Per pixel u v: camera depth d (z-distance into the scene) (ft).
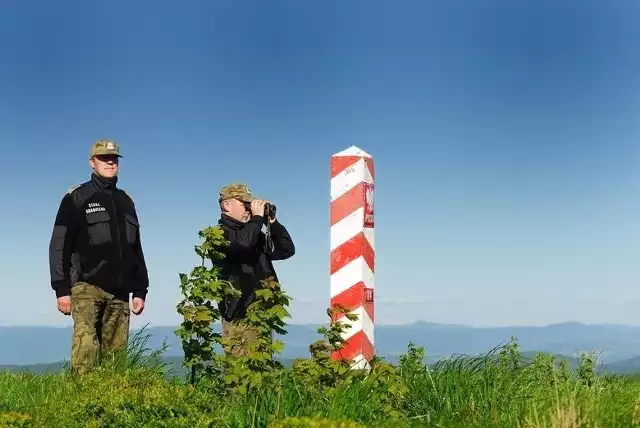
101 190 33.09
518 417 21.81
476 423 21.85
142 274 33.86
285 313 25.38
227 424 20.49
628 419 20.70
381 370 24.06
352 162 28.71
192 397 20.85
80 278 32.37
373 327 28.66
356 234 28.50
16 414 20.44
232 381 24.82
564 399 21.09
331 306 28.60
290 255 30.19
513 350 26.55
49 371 32.63
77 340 31.60
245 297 28.55
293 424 17.16
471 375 25.55
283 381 23.95
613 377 27.14
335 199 28.81
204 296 26.14
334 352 28.07
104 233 32.68
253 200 29.30
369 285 28.68
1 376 31.32
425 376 25.45
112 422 19.84
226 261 28.78
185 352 25.95
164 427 19.67
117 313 33.14
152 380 22.15
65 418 20.42
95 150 32.86
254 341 24.97
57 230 32.27
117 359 30.99
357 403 22.49
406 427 20.94
